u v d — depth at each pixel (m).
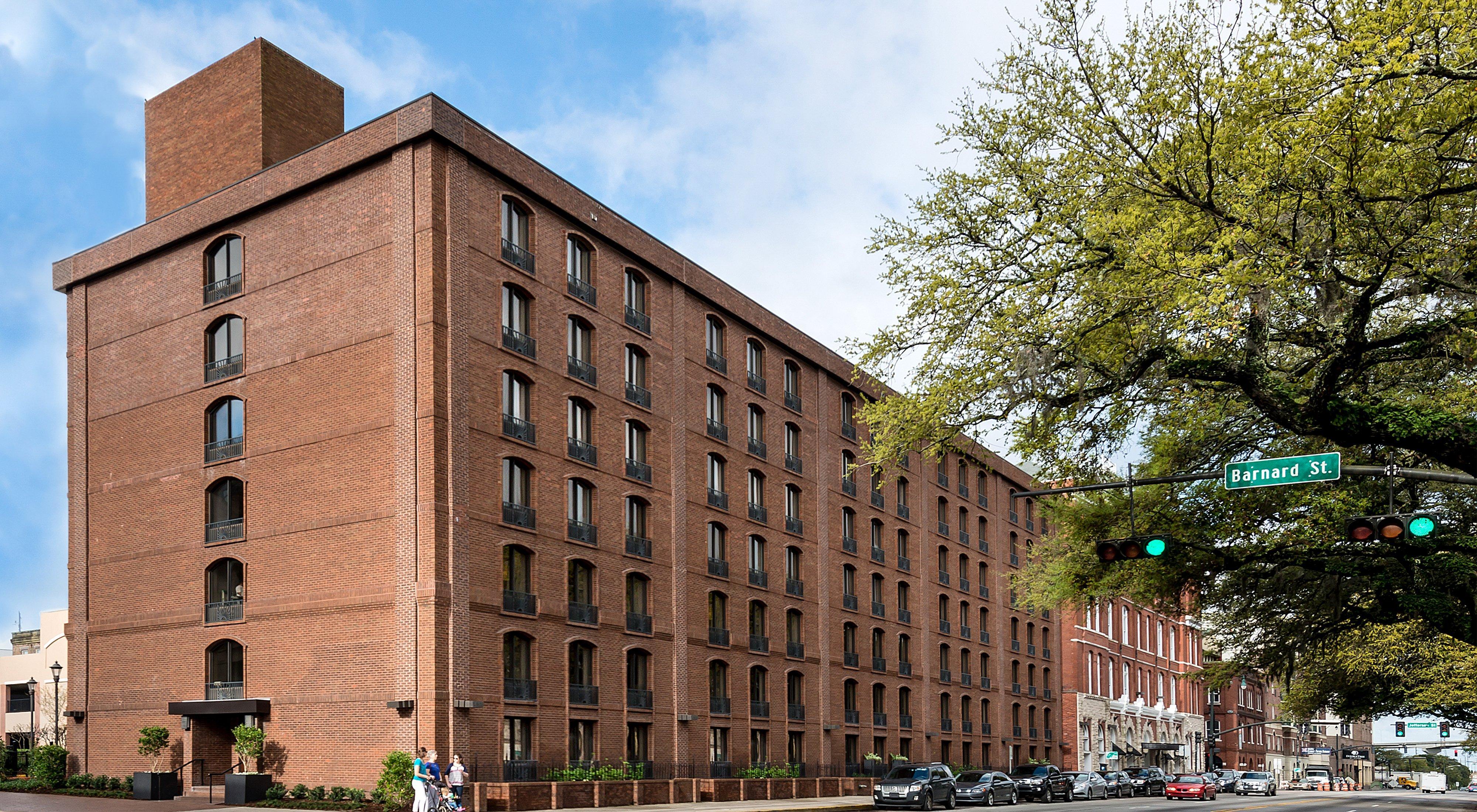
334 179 37.66
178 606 39.44
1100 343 18.41
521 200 38.44
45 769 40.34
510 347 37.22
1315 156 15.30
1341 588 26.83
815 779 47.84
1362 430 18.31
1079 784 59.44
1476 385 20.70
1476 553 23.05
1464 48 14.20
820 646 53.25
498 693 34.66
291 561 36.56
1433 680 48.53
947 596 66.31
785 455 52.47
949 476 68.31
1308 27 15.43
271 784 34.34
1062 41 18.98
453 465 34.28
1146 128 18.19
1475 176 15.68
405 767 31.09
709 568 46.16
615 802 36.75
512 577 36.28
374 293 35.97
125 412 42.47
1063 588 29.36
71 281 44.84
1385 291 17.84
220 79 43.12
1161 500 26.19
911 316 20.66
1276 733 126.69
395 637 33.56
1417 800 68.69
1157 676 97.06
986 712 69.50
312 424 36.84
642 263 44.22
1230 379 18.73
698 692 44.44
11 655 74.69
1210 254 16.53
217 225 40.53
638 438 43.41
